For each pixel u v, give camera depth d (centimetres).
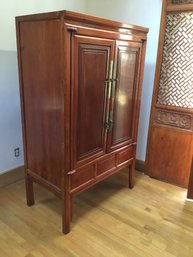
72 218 205
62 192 180
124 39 191
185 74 230
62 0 261
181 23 222
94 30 163
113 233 191
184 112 238
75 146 175
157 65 242
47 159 186
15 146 251
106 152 208
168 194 246
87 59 165
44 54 162
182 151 249
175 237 189
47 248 174
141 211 218
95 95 181
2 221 199
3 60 221
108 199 235
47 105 172
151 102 262
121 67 197
